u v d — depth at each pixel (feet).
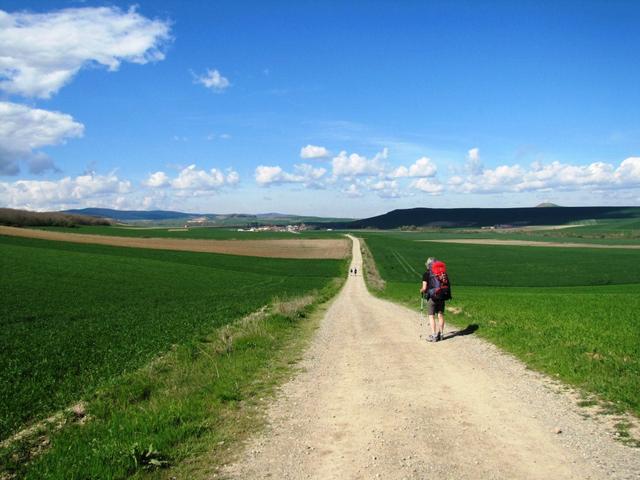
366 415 24.17
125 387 32.73
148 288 150.92
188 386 31.60
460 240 534.78
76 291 133.90
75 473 18.35
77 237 334.85
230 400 27.66
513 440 20.07
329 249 405.80
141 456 19.29
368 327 59.31
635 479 16.22
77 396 33.63
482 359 35.94
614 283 214.48
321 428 22.59
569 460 17.94
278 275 242.17
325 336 52.85
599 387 26.53
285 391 29.60
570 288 192.34
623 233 592.60
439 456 18.72
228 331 55.21
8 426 27.78
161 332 65.00
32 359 47.91
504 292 160.97
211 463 19.11
